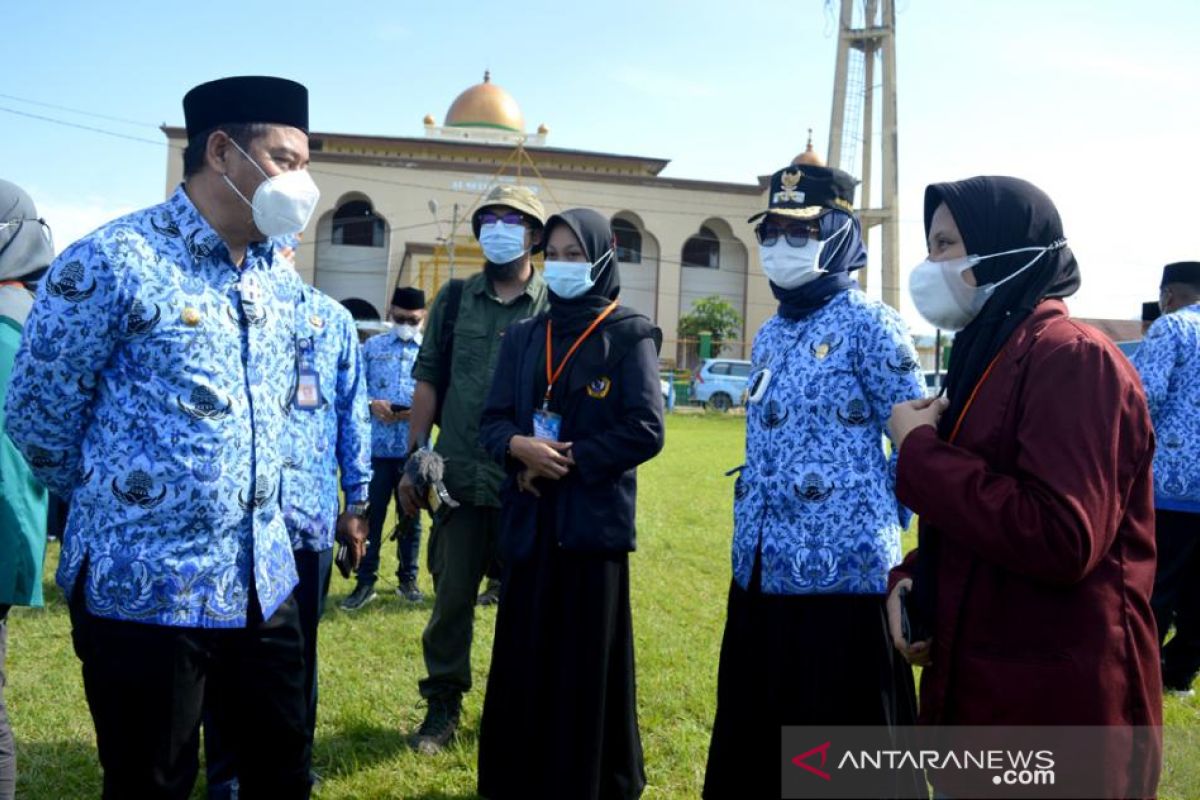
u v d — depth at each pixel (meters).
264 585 2.38
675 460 15.09
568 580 3.08
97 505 2.21
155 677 2.22
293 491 2.93
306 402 2.99
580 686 3.03
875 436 2.74
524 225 3.88
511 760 3.06
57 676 4.36
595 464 3.01
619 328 3.19
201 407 2.24
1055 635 1.83
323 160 36.12
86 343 2.15
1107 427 1.80
